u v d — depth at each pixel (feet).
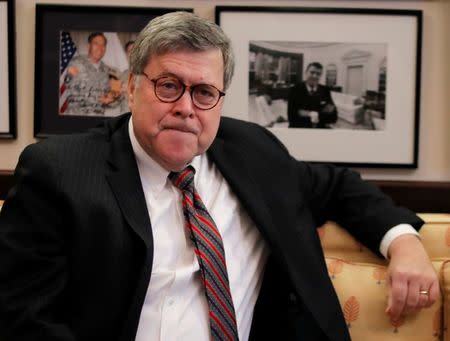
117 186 3.30
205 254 3.40
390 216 4.04
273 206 3.91
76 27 5.09
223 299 3.39
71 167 3.28
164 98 3.21
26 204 3.19
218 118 3.40
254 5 5.13
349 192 4.25
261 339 4.00
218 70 3.31
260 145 4.19
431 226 4.18
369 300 3.94
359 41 5.13
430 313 3.90
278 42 5.13
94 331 3.15
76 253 3.15
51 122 5.16
